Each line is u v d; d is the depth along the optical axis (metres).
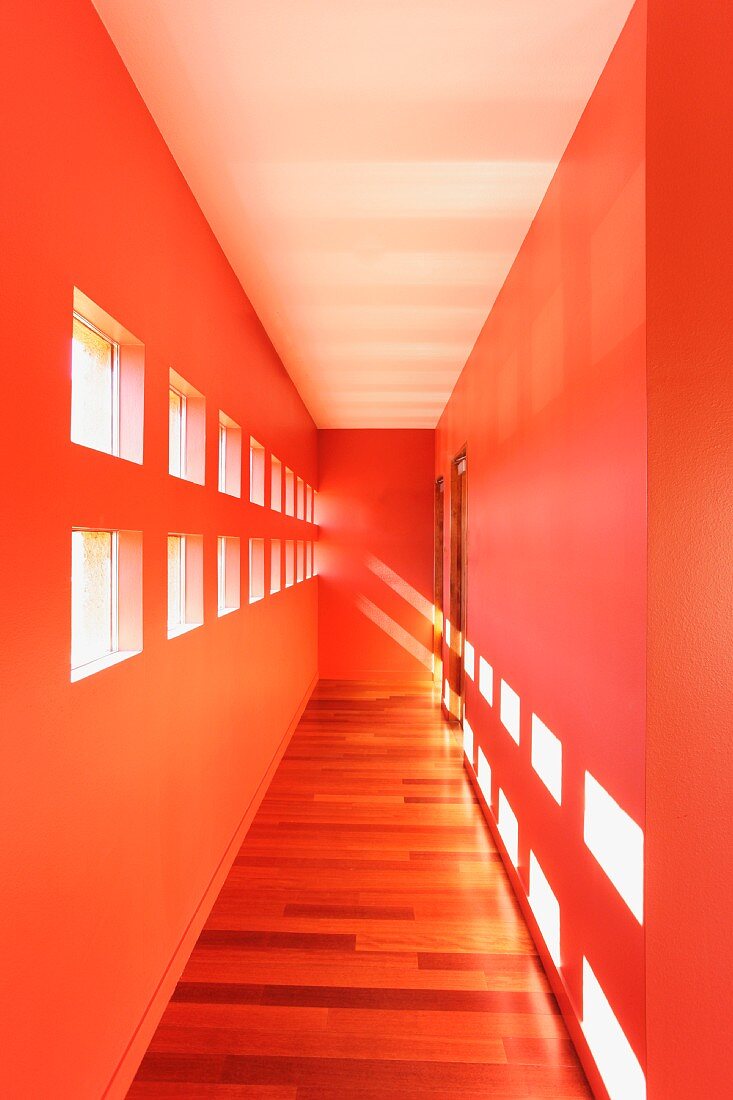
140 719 1.83
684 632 1.48
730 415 1.49
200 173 2.30
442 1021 1.99
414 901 2.68
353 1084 1.76
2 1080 1.16
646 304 1.50
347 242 2.85
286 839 3.23
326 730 5.29
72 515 1.42
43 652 1.30
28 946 1.25
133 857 1.78
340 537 7.46
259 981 2.16
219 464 2.89
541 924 2.32
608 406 1.74
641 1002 1.48
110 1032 1.63
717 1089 1.47
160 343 2.03
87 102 1.52
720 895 1.47
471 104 1.97
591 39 1.71
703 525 1.48
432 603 7.45
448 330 4.04
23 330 1.22
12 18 1.18
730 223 1.50
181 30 1.66
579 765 1.95
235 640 3.04
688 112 1.51
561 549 2.17
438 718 5.69
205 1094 1.72
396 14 1.63
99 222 1.58
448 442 6.02
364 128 2.08
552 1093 1.75
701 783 1.48
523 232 2.76
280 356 4.63
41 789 1.29
